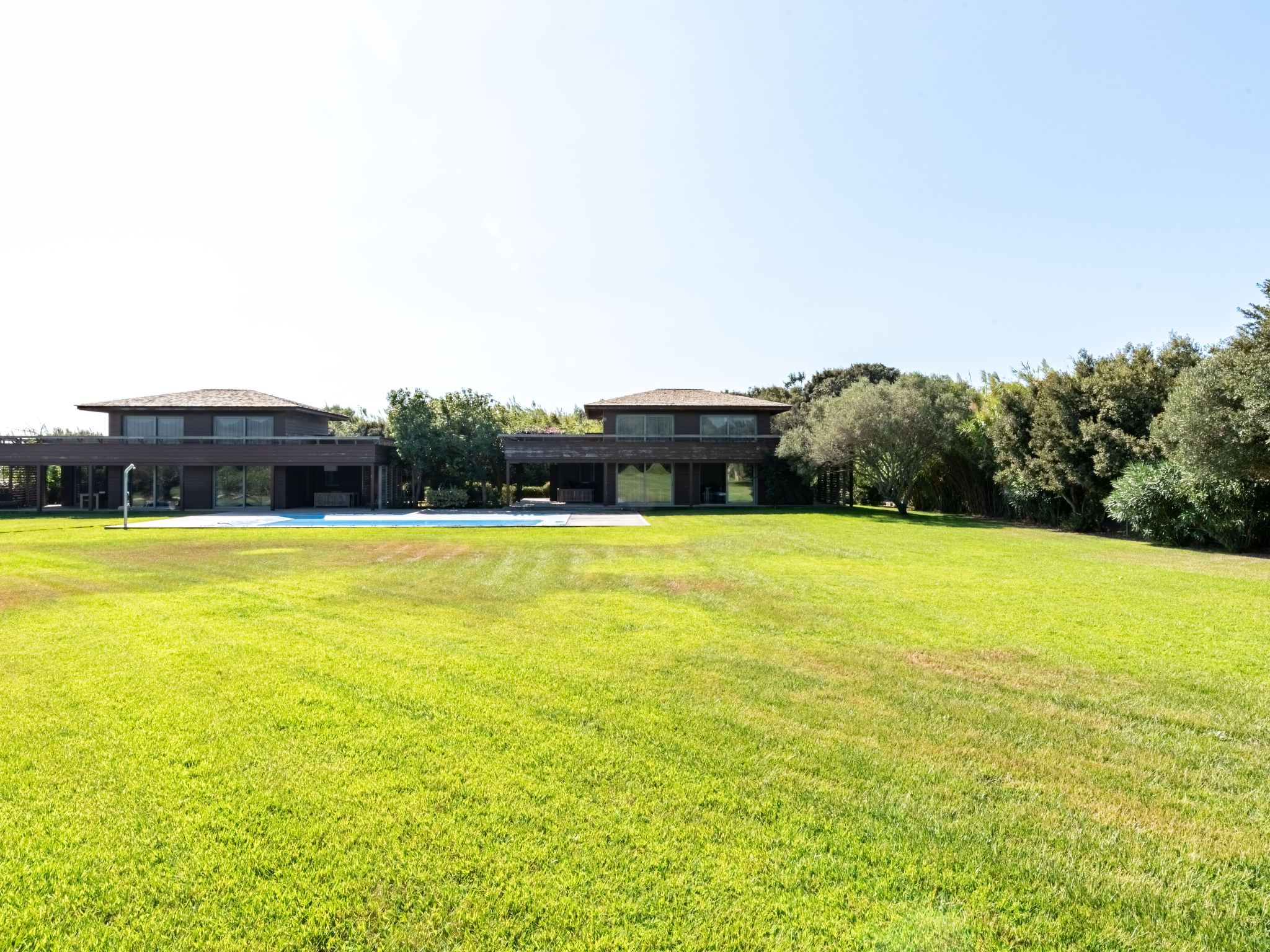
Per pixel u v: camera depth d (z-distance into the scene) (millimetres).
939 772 4129
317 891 2918
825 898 2891
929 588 10484
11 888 2936
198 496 31734
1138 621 8180
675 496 33406
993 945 2604
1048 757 4367
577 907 2816
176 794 3770
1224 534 15625
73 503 33312
